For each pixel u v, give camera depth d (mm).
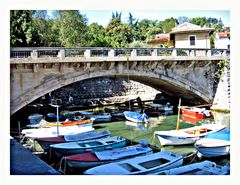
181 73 19328
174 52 18562
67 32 24188
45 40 22828
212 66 20312
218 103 20234
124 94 28094
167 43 27453
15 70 14039
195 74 19844
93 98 26484
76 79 15609
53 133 14117
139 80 21406
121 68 16969
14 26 18000
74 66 15484
